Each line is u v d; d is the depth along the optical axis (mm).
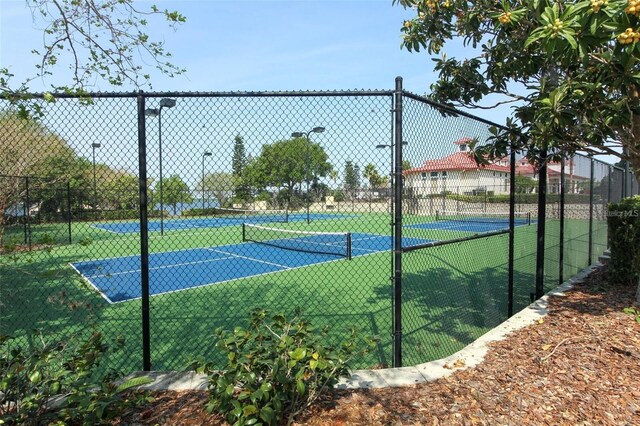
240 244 17453
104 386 2668
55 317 6055
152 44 4000
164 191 4363
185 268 11531
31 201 12477
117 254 14305
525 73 5816
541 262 6199
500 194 5695
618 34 3387
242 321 5840
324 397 3027
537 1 4043
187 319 6012
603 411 2910
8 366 2717
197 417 2818
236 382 2619
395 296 3709
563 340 4125
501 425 2723
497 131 5352
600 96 4223
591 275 7590
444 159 4496
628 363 3611
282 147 4441
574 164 8344
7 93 3299
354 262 12047
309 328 2891
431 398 3045
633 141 4906
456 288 7594
